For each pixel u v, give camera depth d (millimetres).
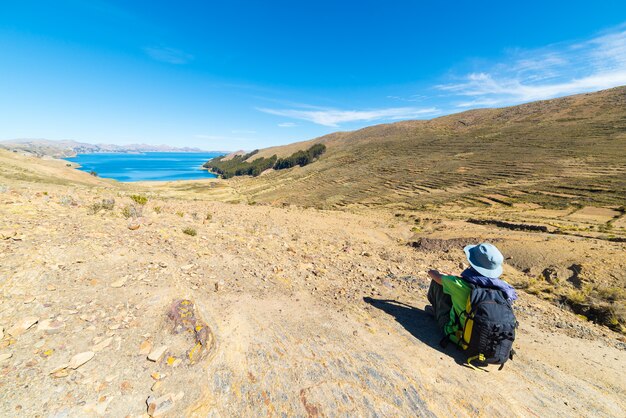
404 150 160125
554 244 16078
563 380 3623
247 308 4336
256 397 2707
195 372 2877
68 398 2383
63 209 8586
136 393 2551
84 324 3307
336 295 5484
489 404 2977
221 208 21750
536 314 6180
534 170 78375
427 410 2809
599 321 6773
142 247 6047
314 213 30844
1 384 2389
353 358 3475
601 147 89688
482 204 53594
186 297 4203
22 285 3793
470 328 3457
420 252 14789
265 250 8203
